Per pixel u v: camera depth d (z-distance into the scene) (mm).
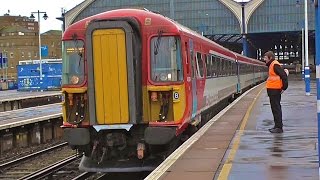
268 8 90875
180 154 10945
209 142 12547
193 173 9008
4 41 126062
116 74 11992
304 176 8352
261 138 12719
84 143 12328
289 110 20297
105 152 12547
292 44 121125
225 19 91812
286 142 11930
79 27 12633
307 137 12609
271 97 13430
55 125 27406
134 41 12094
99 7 91750
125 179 14102
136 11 12781
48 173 15984
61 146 23344
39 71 70188
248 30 91812
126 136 12453
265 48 125312
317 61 6453
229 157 10273
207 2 91688
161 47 12500
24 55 125312
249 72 48594
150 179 8648
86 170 12766
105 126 12086
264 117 18156
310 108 21188
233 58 30156
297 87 44625
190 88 13516
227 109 22062
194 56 14898
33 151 22453
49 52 127688
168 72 12438
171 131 12242
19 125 23141
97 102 12117
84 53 12516
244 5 90750
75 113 12531
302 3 88438
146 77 12477
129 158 12805
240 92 37031
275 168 9055
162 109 12383
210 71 19016
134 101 11992
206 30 91688
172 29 12523
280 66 13234
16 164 18375
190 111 13516
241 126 15508
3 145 22109
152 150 12836
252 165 9391
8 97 47031
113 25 11953
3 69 121562
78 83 12469
